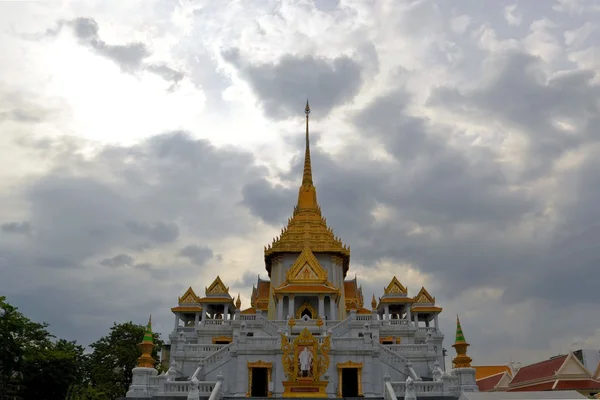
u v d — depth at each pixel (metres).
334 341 48.16
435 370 45.56
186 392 40.41
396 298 75.00
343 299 80.44
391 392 37.28
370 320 59.16
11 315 50.34
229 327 63.50
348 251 83.88
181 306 77.06
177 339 64.94
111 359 70.88
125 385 70.69
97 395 58.31
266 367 47.00
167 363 78.94
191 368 51.12
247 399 41.12
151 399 40.12
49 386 56.53
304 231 84.69
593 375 55.88
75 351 65.06
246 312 82.38
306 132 103.38
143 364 42.84
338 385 46.66
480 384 79.94
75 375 59.78
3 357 48.62
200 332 63.44
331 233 85.62
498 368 87.69
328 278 81.19
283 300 71.75
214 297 74.06
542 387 57.50
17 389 53.22
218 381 40.41
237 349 48.06
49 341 62.47
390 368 47.59
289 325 55.84
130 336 74.75
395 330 63.41
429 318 79.81
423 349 51.81
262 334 58.81
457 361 42.62
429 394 39.78
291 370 43.81
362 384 46.50
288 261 82.31
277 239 85.19
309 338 44.38
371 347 47.66
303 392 42.56
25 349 56.12
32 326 60.34
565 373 55.50
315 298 72.06
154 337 76.25
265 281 88.69
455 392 40.09
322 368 43.81
